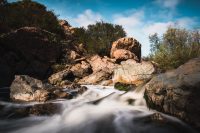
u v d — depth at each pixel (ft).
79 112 23.71
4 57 55.31
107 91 40.78
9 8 76.23
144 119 20.22
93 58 68.95
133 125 19.57
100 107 24.64
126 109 23.24
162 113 21.30
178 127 18.67
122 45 77.20
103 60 66.44
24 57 60.08
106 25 91.50
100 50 80.74
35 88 34.76
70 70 57.36
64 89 41.98
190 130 18.17
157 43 60.80
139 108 23.65
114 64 64.28
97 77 54.95
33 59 61.52
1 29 62.95
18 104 30.09
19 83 35.42
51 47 65.46
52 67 63.46
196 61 23.03
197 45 46.52
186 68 22.31
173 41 51.90
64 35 87.76
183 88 19.56
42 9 91.15
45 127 21.39
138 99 24.98
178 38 51.55
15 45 58.80
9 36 57.62
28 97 33.09
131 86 42.22
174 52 48.52
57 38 71.20
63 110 24.91
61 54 69.56
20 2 90.27
